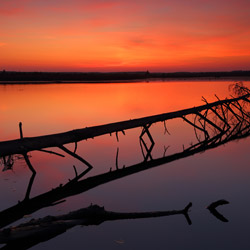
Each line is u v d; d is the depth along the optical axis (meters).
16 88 70.25
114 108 32.34
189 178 10.03
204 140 17.22
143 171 11.08
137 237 6.01
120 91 61.94
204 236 6.02
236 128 21.64
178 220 6.80
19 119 23.83
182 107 33.03
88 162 12.46
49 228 5.86
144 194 8.61
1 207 7.77
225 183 9.38
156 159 12.96
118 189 9.12
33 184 9.55
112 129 14.32
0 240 5.24
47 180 10.02
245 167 11.24
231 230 6.28
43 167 11.58
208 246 5.64
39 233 5.68
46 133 17.83
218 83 99.69
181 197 8.28
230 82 106.06
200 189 8.90
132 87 79.38
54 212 7.46
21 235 5.49
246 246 5.62
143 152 14.27
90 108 32.16
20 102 37.91
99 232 6.24
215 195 8.36
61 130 18.94
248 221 6.66
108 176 10.55
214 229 6.32
